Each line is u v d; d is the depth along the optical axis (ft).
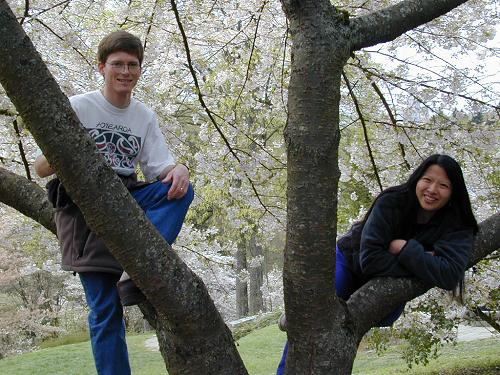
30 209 9.38
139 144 8.07
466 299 20.18
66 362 39.04
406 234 8.63
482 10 15.06
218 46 17.37
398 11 8.49
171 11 15.62
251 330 51.29
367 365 30.19
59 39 15.17
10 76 6.13
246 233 23.47
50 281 66.59
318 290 7.68
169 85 16.78
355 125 16.63
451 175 8.25
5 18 6.07
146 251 6.63
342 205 25.94
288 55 17.44
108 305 7.36
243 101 17.58
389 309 8.38
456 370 25.81
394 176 16.69
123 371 7.41
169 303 6.81
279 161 17.25
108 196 6.48
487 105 14.66
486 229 9.01
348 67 15.70
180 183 7.45
